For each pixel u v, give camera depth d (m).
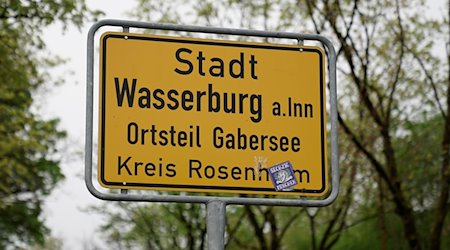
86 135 6.48
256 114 6.79
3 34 17.92
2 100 21.45
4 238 35.91
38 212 35.00
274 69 6.88
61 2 17.03
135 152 6.56
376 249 30.42
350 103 25.52
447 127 23.66
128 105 6.61
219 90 6.76
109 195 6.39
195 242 30.20
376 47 23.95
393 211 25.16
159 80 6.68
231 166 6.69
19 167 22.67
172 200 6.43
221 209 6.48
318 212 28.03
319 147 6.85
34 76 19.67
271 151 6.78
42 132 23.48
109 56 6.64
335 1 22.08
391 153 23.77
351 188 26.55
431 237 23.94
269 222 27.75
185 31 6.77
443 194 23.89
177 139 6.64
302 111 6.87
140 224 32.66
